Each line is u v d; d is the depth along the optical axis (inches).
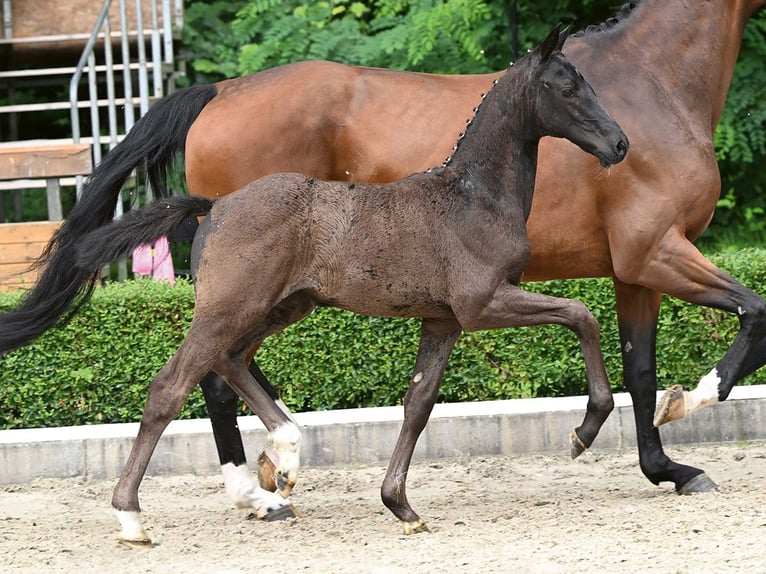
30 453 445.4
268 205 331.3
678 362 502.6
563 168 378.9
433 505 383.6
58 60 797.9
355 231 335.0
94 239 333.7
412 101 389.4
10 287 593.9
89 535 354.0
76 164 626.5
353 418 459.5
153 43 695.7
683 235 377.1
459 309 337.7
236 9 834.2
